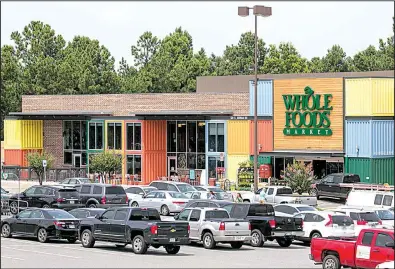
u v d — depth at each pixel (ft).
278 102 240.32
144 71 401.08
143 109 275.59
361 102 225.35
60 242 135.13
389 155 226.58
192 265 103.65
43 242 133.08
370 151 223.10
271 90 241.76
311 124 233.96
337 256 97.76
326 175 230.89
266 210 134.21
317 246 99.91
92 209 137.69
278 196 186.19
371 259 93.35
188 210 132.16
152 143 269.85
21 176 285.43
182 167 265.54
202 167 262.67
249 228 128.57
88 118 282.36
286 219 132.87
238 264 106.11
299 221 133.69
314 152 232.94
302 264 107.55
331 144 230.48
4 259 109.40
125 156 272.72
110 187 176.04
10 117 295.69
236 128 250.16
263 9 186.50
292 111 237.45
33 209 136.67
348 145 227.40
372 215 137.80
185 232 118.11
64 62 384.06
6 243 131.13
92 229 124.88
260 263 108.06
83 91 377.50
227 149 251.80
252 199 191.62
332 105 230.48
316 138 233.35
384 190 194.49
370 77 223.30
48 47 402.72
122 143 273.54
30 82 374.02
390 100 226.58
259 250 127.44
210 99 259.19
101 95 285.23
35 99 300.81
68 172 276.82
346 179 210.18
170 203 180.65
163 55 419.13
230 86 310.86
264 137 242.78
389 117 226.58
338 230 131.85
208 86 316.60
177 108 267.39
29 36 405.39
